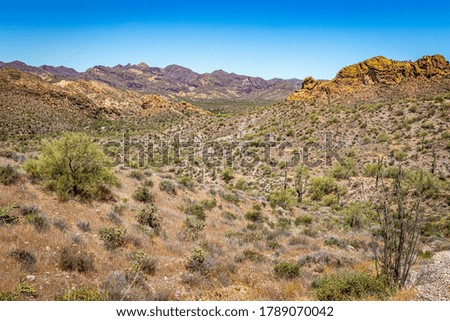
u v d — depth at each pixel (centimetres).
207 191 2564
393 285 736
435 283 752
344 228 2572
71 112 15788
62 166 1377
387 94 12050
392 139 5934
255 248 1525
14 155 1828
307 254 1389
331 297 746
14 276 701
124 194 1731
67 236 989
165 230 1424
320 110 8844
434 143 5162
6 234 864
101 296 670
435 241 1956
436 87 11481
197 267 1041
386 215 779
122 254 1009
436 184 3484
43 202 1213
